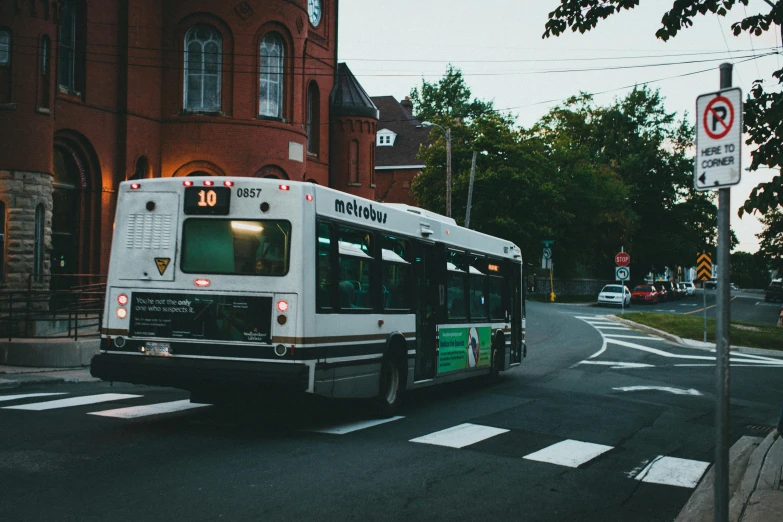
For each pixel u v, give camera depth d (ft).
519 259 58.03
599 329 108.37
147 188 31.86
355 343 33.55
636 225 229.66
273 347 29.86
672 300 234.79
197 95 85.30
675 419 39.52
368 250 35.45
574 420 37.81
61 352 52.34
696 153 16.80
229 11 84.69
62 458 25.38
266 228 30.58
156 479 23.12
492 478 25.40
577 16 39.52
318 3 112.78
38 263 64.75
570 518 21.54
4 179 62.69
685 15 38.22
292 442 29.55
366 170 116.88
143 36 81.30
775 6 37.04
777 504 22.24
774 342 93.35
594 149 250.78
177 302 30.99
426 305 41.78
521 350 58.08
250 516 19.86
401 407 40.78
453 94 276.82
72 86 74.74
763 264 190.49
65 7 74.28
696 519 21.68
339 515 20.38
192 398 34.12
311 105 112.78
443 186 165.58
